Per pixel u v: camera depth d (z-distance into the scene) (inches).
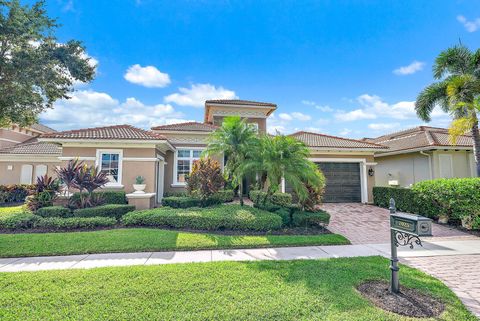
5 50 624.4
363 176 730.8
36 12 626.8
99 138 555.2
